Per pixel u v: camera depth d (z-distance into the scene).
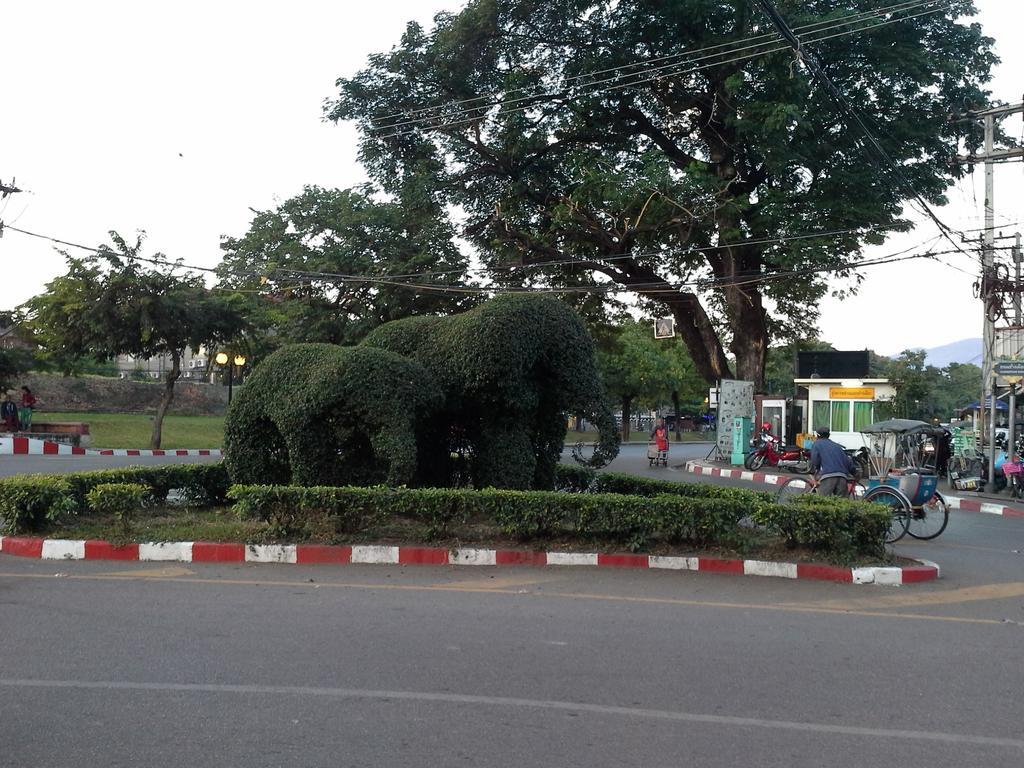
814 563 8.69
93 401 40.72
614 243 26.12
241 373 34.25
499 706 4.71
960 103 24.05
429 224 27.59
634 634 6.28
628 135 27.56
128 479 11.16
